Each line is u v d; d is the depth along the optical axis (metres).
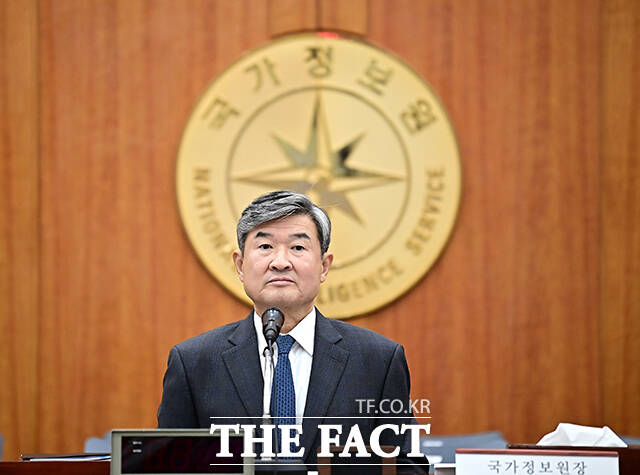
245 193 12.80
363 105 12.86
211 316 12.80
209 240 12.77
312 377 6.38
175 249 12.86
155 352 12.77
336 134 12.85
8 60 12.91
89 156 12.91
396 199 12.78
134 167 12.92
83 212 12.86
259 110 12.85
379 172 12.82
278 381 6.34
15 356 12.71
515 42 12.90
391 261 12.73
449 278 12.80
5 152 12.85
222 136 12.85
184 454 5.46
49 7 12.95
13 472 6.01
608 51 12.83
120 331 12.80
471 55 12.92
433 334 12.73
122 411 12.71
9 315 12.73
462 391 12.68
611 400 12.61
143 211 12.88
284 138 12.84
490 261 12.80
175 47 12.99
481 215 12.83
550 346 12.69
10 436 12.63
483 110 12.88
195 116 12.83
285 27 12.97
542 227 12.77
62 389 12.73
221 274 12.71
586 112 12.82
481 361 12.70
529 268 12.76
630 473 5.71
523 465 5.43
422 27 12.97
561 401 12.64
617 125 12.77
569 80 12.85
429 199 12.76
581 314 12.70
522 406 12.64
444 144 12.78
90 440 10.61
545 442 6.76
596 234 12.73
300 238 6.35
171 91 12.97
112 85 12.95
